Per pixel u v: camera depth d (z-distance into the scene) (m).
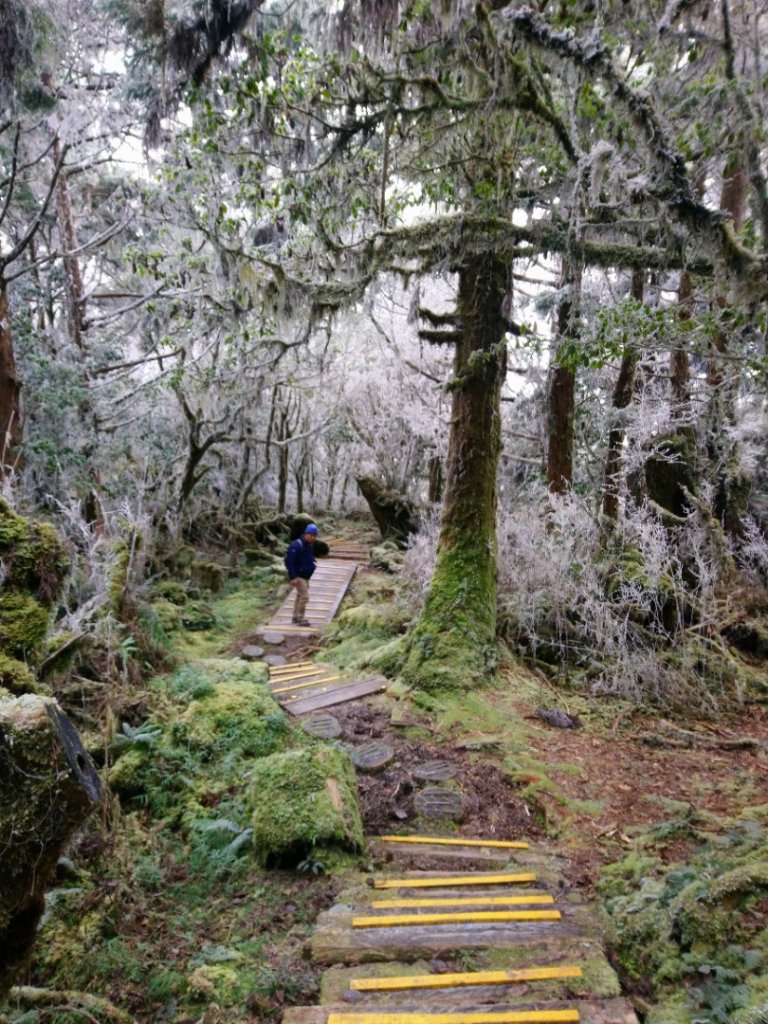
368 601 10.34
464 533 6.93
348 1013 2.38
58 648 4.27
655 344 4.25
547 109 4.69
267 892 3.43
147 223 9.87
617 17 4.42
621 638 6.62
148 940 3.07
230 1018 2.51
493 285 6.73
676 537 7.79
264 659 7.86
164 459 11.16
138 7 5.29
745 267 3.85
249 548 13.75
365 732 5.55
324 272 6.91
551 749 5.26
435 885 3.44
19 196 9.28
